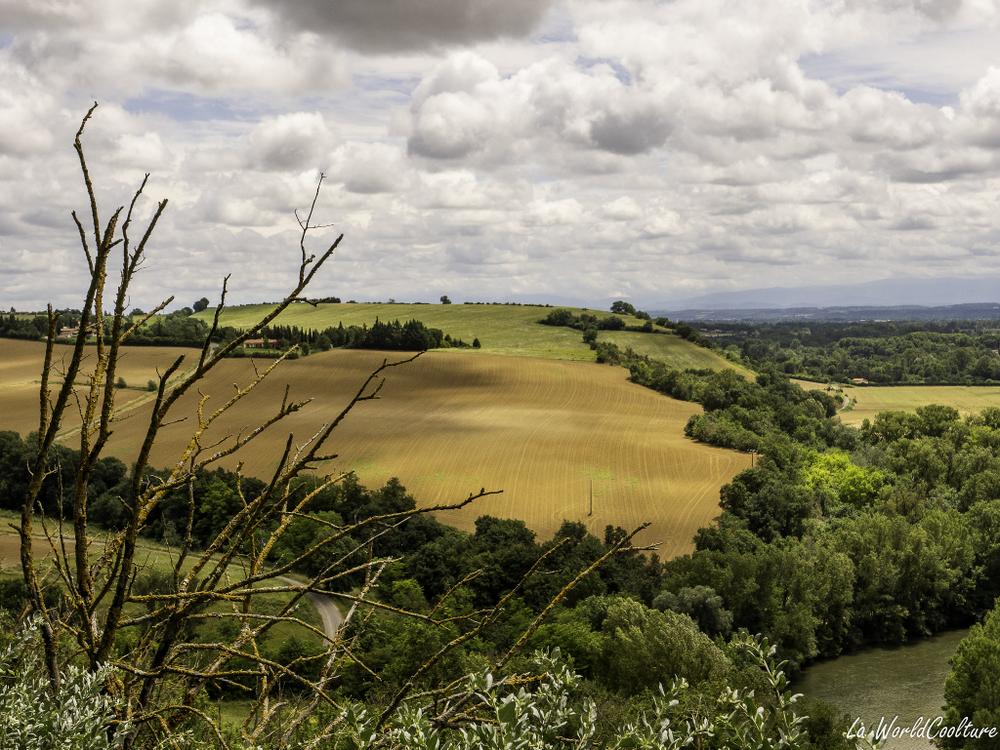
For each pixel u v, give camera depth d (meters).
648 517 95.12
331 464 95.88
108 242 3.01
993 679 43.88
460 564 67.31
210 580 3.27
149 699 3.35
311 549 3.36
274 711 3.52
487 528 81.12
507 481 105.75
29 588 3.13
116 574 3.29
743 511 92.75
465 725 3.21
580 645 49.81
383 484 101.88
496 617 3.45
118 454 90.25
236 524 3.38
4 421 102.19
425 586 67.25
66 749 2.93
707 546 83.38
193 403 114.19
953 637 74.19
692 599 64.44
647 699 22.48
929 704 56.84
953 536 79.38
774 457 112.00
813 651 66.06
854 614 71.69
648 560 75.25
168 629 3.24
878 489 101.31
